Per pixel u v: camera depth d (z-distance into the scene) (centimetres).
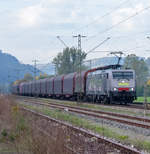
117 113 4256
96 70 7356
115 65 6725
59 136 1526
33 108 5475
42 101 8562
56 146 1455
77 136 1770
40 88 12494
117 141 2208
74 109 5281
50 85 11019
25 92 15362
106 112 4466
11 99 5588
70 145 1560
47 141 1536
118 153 1867
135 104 6700
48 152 1462
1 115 3544
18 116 2962
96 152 1731
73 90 8706
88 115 4306
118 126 3148
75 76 8650
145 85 4172
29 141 1689
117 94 6291
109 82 6366
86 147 1748
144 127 2959
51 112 4672
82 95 8131
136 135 2558
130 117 3806
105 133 2591
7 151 2052
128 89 6359
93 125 3142
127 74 6412
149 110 4688
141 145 2039
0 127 2794
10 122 2977
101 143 2131
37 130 1823
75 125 2977
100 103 7181
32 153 1628
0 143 2323
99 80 6894
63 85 9638
